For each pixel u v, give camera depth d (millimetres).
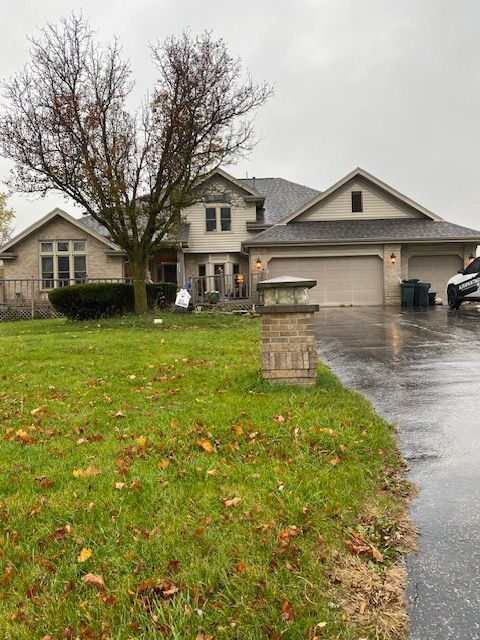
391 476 3303
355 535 2561
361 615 2006
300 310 5477
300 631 1903
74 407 5172
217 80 14469
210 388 5672
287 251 20312
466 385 5559
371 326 11977
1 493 3182
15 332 12242
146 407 5031
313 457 3535
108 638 1918
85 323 13984
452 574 2266
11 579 2297
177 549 2436
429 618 1991
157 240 15312
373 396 5270
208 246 24594
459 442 3850
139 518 2762
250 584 2172
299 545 2447
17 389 6000
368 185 21984
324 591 2141
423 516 2781
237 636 1901
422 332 10445
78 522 2768
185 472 3334
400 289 19984
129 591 2170
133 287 16172
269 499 2910
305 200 26938
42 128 14055
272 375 5539
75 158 13930
